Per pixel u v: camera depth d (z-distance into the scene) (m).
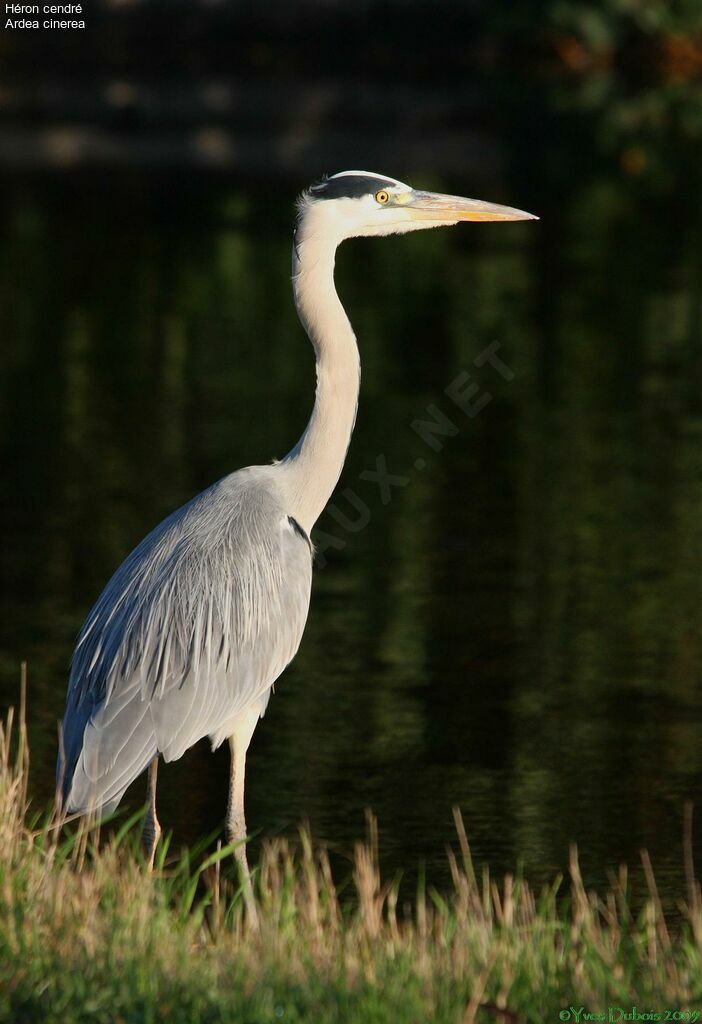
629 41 49.34
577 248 28.67
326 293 9.15
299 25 49.47
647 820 9.28
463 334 22.38
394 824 9.28
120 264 27.73
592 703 11.05
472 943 6.61
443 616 12.78
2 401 19.45
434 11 49.38
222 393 19.80
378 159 36.81
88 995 5.88
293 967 6.32
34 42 49.28
